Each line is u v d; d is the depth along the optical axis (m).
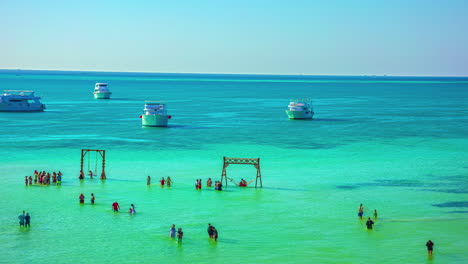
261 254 41.72
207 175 71.19
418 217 52.00
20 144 95.88
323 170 75.31
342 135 114.88
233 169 75.44
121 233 46.25
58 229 47.00
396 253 42.19
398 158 85.38
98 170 73.50
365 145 99.44
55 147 92.81
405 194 61.31
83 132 116.00
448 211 54.16
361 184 66.38
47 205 54.56
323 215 52.44
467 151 92.75
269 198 59.06
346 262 40.25
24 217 47.44
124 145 96.69
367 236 46.22
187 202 56.81
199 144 99.25
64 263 39.34
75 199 57.16
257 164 64.38
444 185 65.94
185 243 44.03
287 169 75.94
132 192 60.84
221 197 59.16
